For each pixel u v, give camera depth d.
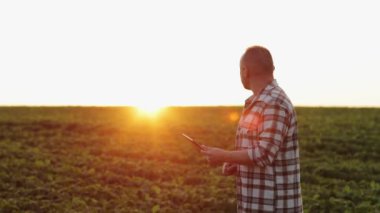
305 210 10.20
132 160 16.09
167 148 18.44
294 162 4.72
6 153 16.08
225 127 25.03
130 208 10.23
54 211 9.82
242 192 4.80
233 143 20.25
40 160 15.40
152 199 10.88
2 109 32.41
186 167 15.23
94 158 15.98
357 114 32.03
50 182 12.42
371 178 14.44
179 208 10.34
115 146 18.47
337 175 14.71
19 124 23.77
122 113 33.00
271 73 4.82
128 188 12.14
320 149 19.47
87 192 11.34
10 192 11.23
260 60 4.77
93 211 9.84
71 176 13.30
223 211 10.24
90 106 36.25
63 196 10.98
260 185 4.68
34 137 20.47
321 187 12.85
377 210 10.34
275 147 4.54
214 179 13.39
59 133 21.55
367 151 19.09
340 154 18.77
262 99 4.67
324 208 10.51
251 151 4.55
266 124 4.59
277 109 4.59
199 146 4.88
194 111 35.50
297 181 4.74
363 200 11.45
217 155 4.70
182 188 12.37
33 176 12.79
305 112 33.56
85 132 22.27
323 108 35.88
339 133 23.08
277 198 4.66
